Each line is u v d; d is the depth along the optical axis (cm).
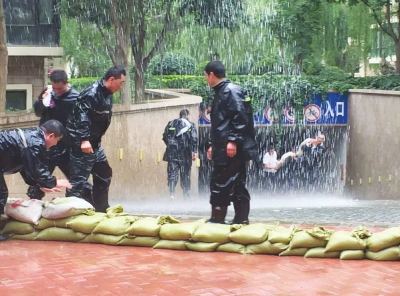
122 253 726
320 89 2542
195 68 2880
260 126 2594
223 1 2377
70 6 2098
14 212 802
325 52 2766
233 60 2766
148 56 2225
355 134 2466
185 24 2381
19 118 1320
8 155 779
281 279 617
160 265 671
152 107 1745
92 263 680
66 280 615
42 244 779
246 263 679
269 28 2673
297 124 2577
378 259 686
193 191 1948
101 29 2156
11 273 641
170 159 1603
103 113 853
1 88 1416
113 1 1933
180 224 753
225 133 802
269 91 2567
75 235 784
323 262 683
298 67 2733
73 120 852
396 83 2308
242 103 801
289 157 2455
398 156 2084
